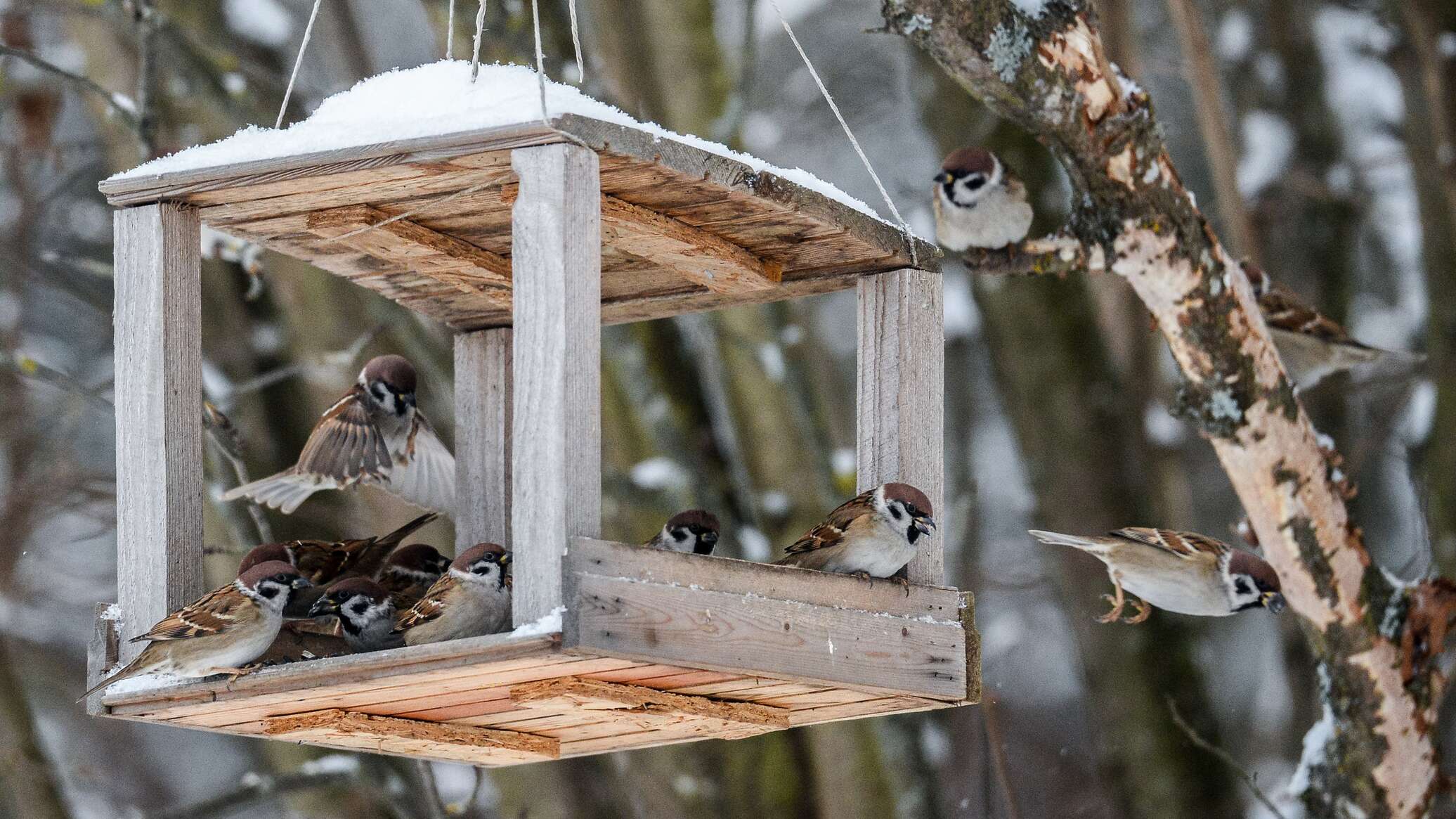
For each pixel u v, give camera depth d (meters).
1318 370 12.37
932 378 8.55
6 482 16.30
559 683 7.18
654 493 14.72
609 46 15.77
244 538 12.34
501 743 8.51
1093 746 16.91
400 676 6.76
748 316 15.64
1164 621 15.83
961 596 7.99
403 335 13.80
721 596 6.90
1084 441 15.79
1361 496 19.03
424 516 9.14
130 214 7.71
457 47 13.75
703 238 8.12
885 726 15.36
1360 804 11.02
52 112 15.45
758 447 15.55
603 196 7.57
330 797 15.90
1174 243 9.48
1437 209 15.56
